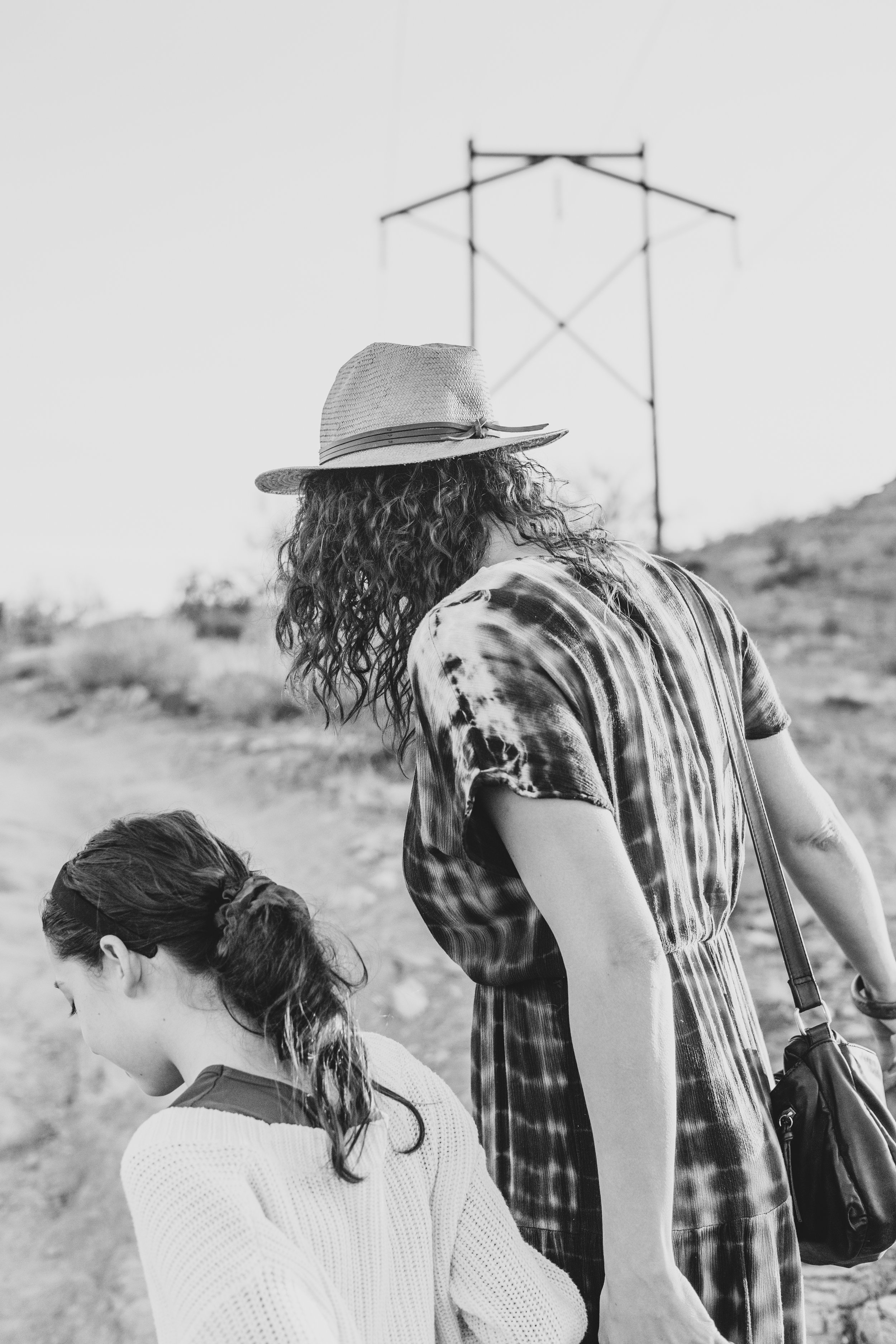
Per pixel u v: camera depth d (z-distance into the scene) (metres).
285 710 12.16
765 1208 1.59
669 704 1.65
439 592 1.68
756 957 5.25
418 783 1.62
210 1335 1.20
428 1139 1.55
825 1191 1.65
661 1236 1.38
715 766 1.72
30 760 12.48
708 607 1.87
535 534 1.72
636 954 1.41
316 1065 1.39
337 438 1.76
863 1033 4.38
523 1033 1.64
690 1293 1.39
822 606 13.43
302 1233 1.33
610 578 1.68
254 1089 1.41
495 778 1.44
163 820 1.57
